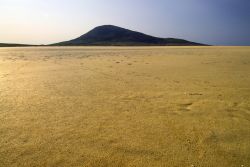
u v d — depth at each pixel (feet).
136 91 20.29
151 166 9.10
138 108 15.64
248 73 30.32
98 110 15.21
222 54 63.52
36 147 10.44
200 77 27.53
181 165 9.15
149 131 12.08
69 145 10.64
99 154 9.92
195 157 9.70
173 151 10.15
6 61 46.26
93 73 30.37
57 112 14.80
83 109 15.39
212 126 12.71
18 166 9.06
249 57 53.16
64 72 31.17
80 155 9.84
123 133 11.85
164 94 19.30
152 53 73.46
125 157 9.71
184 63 42.24
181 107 15.89
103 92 19.90
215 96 18.65
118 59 51.72
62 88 21.38
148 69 34.45
